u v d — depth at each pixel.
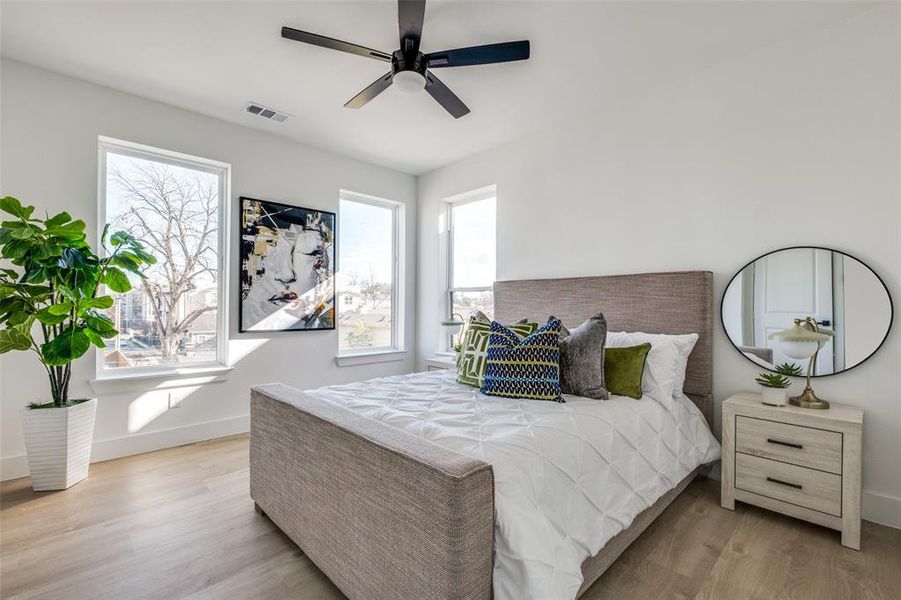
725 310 2.49
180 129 3.06
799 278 2.24
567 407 1.91
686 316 2.55
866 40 2.06
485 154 3.92
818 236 2.20
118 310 2.93
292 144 3.67
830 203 2.16
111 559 1.71
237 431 3.35
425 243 4.57
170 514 2.09
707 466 2.56
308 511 1.66
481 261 4.18
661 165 2.77
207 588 1.55
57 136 2.61
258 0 1.96
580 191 3.20
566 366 2.19
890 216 2.00
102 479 2.48
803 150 2.24
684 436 2.20
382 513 1.29
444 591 1.08
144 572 1.63
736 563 1.70
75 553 1.75
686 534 1.92
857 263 2.07
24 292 2.21
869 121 2.06
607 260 3.04
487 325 2.55
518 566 1.11
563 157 3.31
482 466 1.14
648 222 2.83
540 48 2.34
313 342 3.82
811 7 2.03
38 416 2.29
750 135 2.42
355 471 1.41
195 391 3.16
